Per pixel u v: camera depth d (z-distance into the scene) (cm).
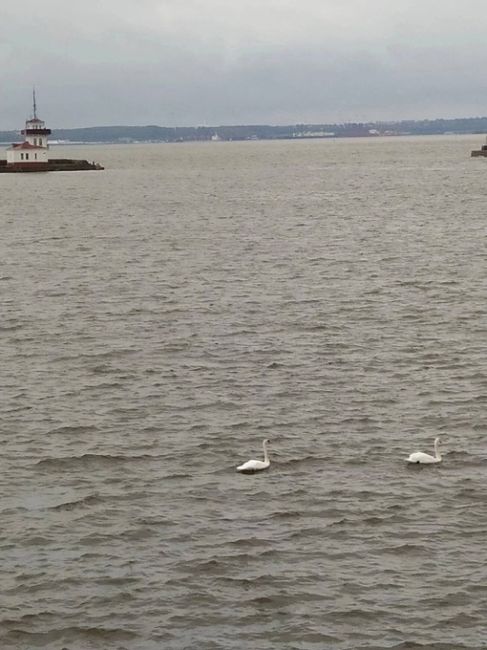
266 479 3130
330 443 3422
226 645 2292
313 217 10588
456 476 3125
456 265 6894
